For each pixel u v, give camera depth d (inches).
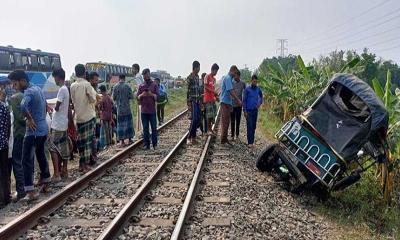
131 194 312.5
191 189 298.2
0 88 298.7
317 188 318.3
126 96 516.7
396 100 365.7
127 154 458.9
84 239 227.1
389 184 321.4
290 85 749.9
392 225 279.9
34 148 299.0
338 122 316.5
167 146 528.1
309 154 318.0
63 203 284.2
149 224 249.0
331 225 274.2
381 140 312.2
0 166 290.5
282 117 848.3
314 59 784.3
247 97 528.1
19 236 228.5
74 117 402.9
